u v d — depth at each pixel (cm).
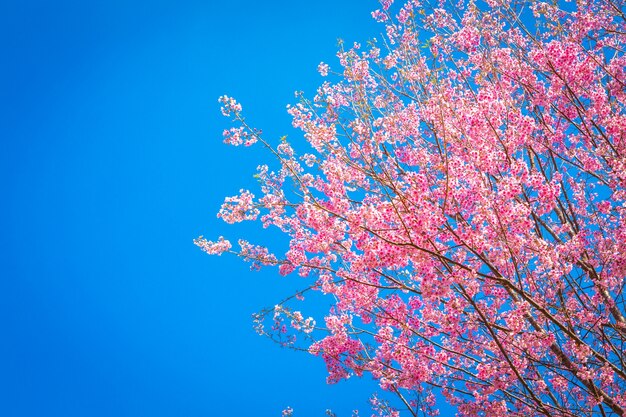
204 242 837
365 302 766
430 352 757
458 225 623
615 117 767
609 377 679
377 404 910
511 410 746
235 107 688
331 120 773
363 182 783
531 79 835
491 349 693
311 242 785
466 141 696
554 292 683
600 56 866
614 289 710
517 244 625
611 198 755
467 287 652
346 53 756
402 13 899
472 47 838
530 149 804
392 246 614
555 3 852
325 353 842
